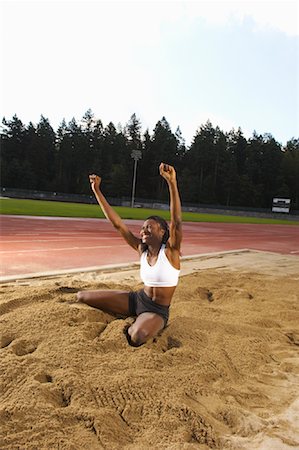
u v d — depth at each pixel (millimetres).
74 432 2373
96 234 14984
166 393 2877
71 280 6379
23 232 13836
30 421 2416
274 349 4141
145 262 4020
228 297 6047
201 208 63781
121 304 4273
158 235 3865
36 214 23969
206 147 84750
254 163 85250
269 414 2824
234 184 81688
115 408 2678
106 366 3146
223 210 64062
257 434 2545
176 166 87500
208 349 3764
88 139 87812
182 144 96375
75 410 2553
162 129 88875
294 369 3664
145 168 86125
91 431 2408
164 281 3867
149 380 2992
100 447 2273
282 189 82812
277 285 7145
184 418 2617
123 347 3551
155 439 2385
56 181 82062
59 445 2225
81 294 4508
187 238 16672
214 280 7199
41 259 8594
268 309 5520
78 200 65812
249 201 81500
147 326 3682
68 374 2951
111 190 80000
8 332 3688
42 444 2223
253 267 9359
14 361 3084
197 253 11641
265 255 11945
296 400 3061
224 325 4496
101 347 3473
